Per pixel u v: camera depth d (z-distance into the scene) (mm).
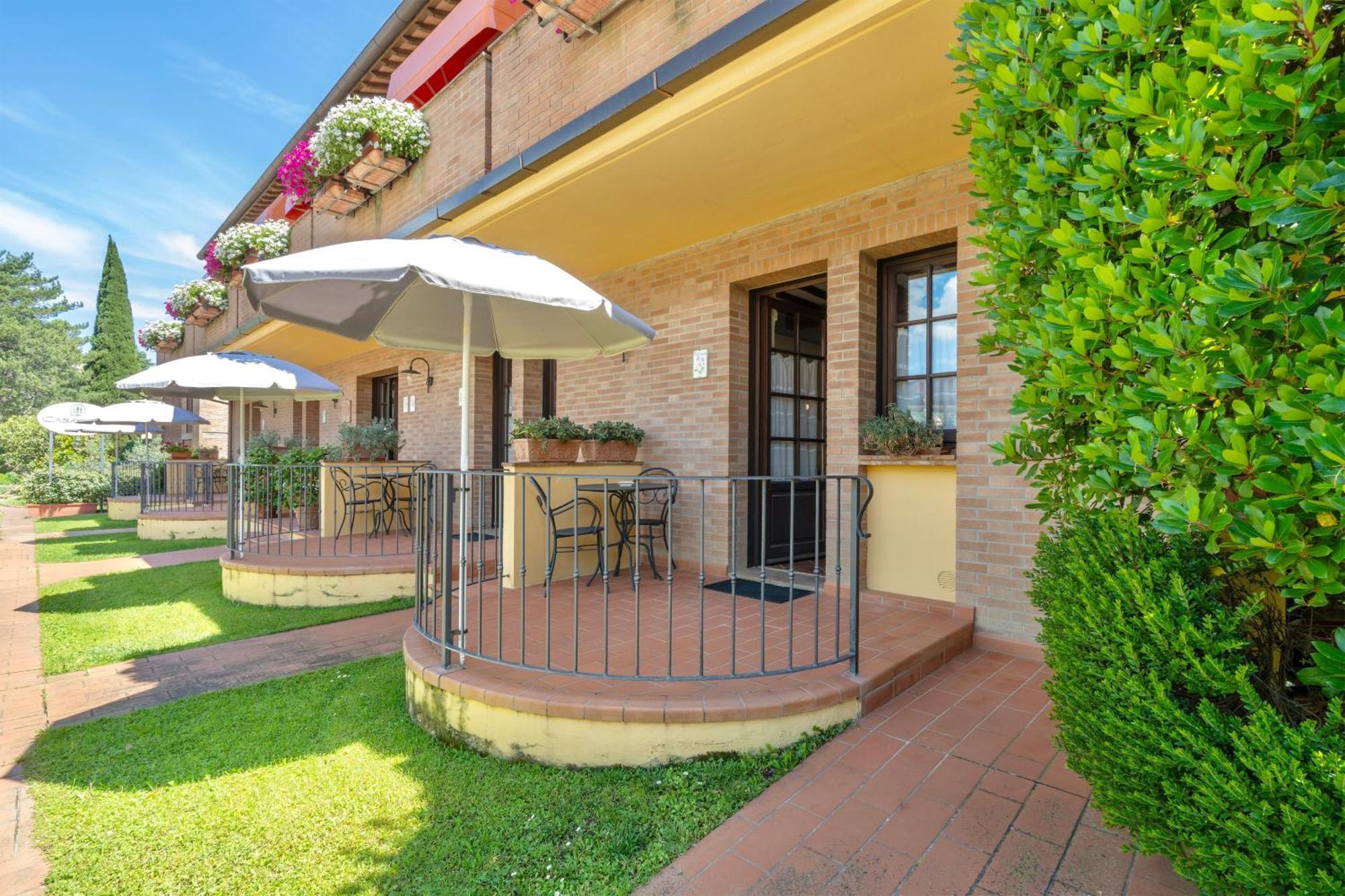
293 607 5391
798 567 5602
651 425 5855
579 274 6395
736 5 3711
